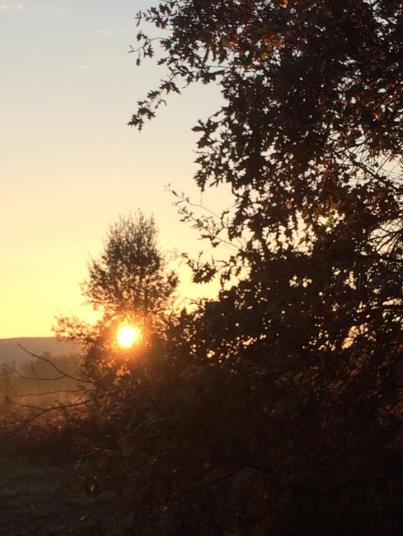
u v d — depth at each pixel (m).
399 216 7.41
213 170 7.39
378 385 7.16
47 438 18.06
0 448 18.66
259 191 7.45
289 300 7.00
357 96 7.31
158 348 7.39
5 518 12.76
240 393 7.04
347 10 7.13
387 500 6.80
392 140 7.49
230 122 7.35
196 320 7.32
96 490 7.55
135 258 24.56
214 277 7.38
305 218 7.57
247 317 7.05
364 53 7.29
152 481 7.27
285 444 6.84
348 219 7.43
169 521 7.54
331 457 6.81
